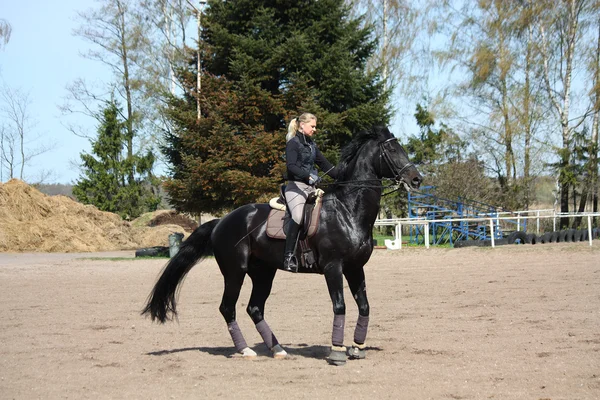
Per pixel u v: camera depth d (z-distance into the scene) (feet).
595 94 122.62
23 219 106.32
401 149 25.64
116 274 64.44
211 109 86.43
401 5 137.49
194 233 28.09
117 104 158.10
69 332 32.42
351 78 87.61
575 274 49.44
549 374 21.44
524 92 129.70
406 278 52.90
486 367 22.71
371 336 29.73
